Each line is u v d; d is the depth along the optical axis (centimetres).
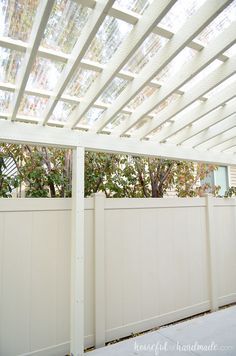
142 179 462
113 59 194
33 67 199
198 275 378
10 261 259
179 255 365
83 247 266
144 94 251
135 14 163
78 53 173
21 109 249
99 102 255
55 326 272
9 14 156
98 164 417
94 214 304
